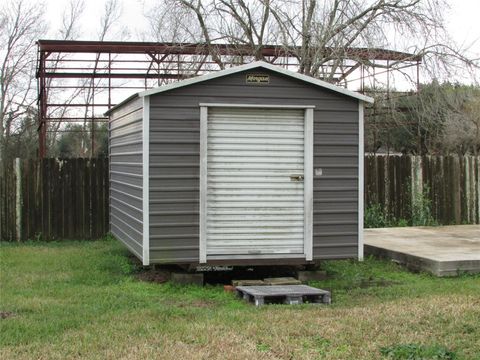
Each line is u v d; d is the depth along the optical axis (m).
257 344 6.52
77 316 7.61
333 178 10.21
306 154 10.09
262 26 17.97
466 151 25.30
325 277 10.38
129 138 11.09
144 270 10.74
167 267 10.82
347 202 10.27
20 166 14.57
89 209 14.86
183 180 9.74
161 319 7.50
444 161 17.16
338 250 10.24
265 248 10.04
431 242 13.09
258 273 10.68
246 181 9.98
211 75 9.67
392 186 16.75
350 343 6.53
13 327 7.10
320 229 10.17
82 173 14.84
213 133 9.89
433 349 6.22
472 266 10.76
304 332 6.90
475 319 7.36
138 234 10.21
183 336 6.74
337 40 16.61
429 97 17.95
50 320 7.41
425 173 17.00
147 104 9.60
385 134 23.45
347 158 10.27
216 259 9.88
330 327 7.08
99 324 7.27
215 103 9.78
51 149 27.12
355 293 9.20
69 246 13.87
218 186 9.91
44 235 14.66
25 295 8.85
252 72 9.88
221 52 17.94
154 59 18.98
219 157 9.91
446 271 10.61
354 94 10.12
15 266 11.19
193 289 9.50
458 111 22.58
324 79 17.34
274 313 7.80
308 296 8.61
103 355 6.12
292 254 10.12
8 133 25.80
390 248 12.16
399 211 16.81
